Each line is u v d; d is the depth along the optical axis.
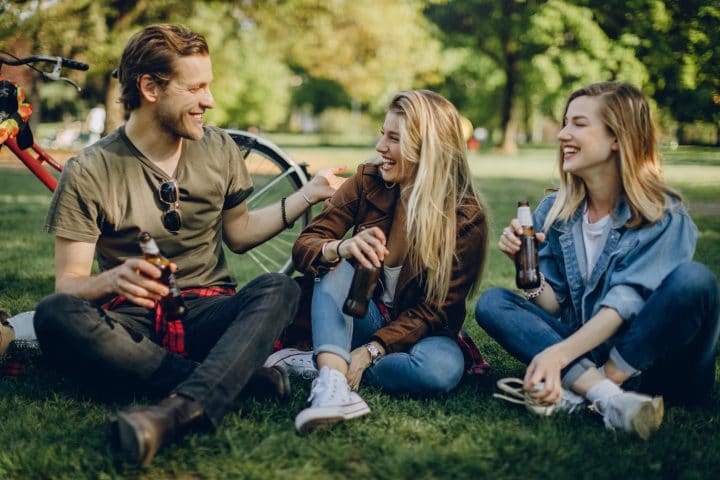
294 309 2.42
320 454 2.10
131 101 2.54
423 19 22.86
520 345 2.47
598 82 2.51
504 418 2.41
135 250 2.61
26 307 3.76
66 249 2.51
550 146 35.69
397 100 2.67
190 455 2.08
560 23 9.66
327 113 56.25
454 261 2.67
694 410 2.49
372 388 2.65
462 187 2.73
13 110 3.43
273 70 37.47
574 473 2.01
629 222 2.44
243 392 2.52
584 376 2.34
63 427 2.30
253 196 3.90
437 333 2.67
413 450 2.12
